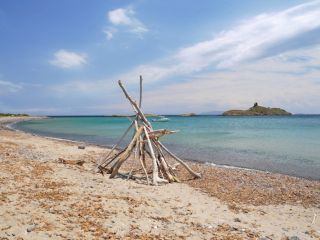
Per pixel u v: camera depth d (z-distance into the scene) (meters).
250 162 22.55
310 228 9.08
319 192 13.59
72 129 65.50
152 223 8.38
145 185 13.33
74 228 7.62
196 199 11.50
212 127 74.50
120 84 15.92
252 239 7.72
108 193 11.12
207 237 7.70
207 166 19.89
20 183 11.39
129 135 47.56
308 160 23.47
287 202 11.90
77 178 13.25
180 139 40.09
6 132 45.41
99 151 25.17
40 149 24.30
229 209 10.52
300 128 68.44
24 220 7.86
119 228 7.82
